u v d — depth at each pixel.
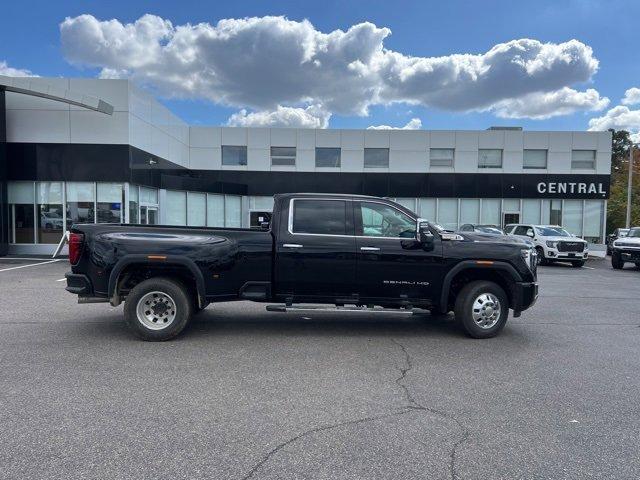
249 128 26.88
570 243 20.02
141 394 4.52
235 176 26.89
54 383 4.78
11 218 18.78
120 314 8.20
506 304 6.94
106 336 6.71
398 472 3.20
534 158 27.34
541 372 5.37
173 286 6.47
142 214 20.33
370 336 6.98
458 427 3.91
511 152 27.08
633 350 6.35
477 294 6.86
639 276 16.67
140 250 6.44
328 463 3.30
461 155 27.06
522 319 8.45
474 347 6.43
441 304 6.86
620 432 3.85
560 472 3.23
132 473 3.13
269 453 3.43
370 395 4.59
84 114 18.53
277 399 4.45
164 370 5.25
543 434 3.79
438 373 5.29
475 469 3.25
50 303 9.16
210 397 4.47
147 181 20.52
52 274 13.50
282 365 5.49
